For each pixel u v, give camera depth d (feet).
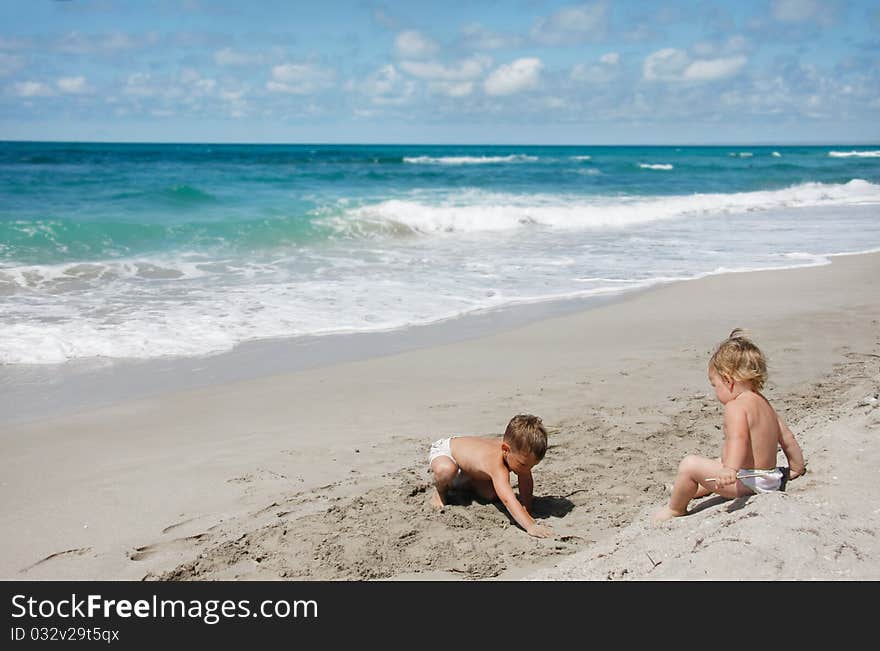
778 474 13.17
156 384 24.58
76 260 45.44
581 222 73.10
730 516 12.09
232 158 177.47
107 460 18.40
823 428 16.22
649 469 17.76
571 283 42.68
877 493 12.35
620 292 40.24
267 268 45.32
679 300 38.01
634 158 234.79
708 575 10.54
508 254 53.16
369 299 37.47
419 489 16.74
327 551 13.91
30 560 13.71
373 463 18.25
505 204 83.71
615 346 29.30
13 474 17.47
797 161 217.97
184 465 18.04
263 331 31.09
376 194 91.09
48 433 20.26
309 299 37.06
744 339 13.89
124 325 31.14
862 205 94.89
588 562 12.55
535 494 16.58
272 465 18.06
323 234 59.26
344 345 29.50
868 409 18.06
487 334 31.35
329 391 23.99
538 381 24.81
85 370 25.86
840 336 30.09
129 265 43.93
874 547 10.72
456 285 41.52
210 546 14.16
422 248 55.62
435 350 28.86
